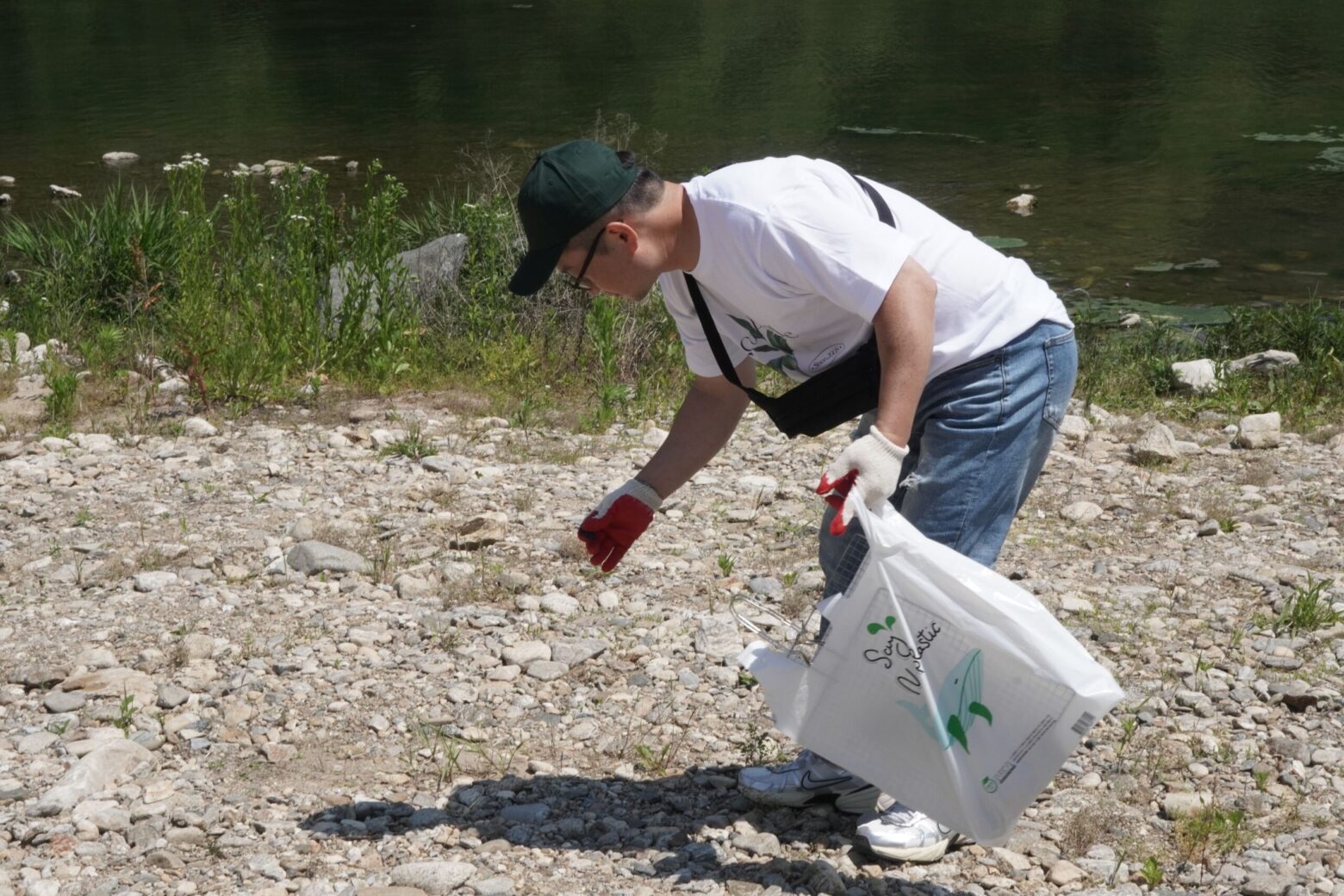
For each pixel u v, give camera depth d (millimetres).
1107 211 24531
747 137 31828
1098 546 8594
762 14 55688
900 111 35188
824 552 5281
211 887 4902
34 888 4844
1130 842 5297
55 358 12742
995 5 56688
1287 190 25906
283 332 12578
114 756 5715
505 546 8391
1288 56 42781
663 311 13781
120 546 8281
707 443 5617
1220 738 6086
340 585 7715
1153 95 36969
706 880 4992
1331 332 15047
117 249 15570
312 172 15250
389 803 5504
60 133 33062
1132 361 14633
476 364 13320
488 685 6535
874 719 4875
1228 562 8266
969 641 4664
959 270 4902
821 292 4648
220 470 9852
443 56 45375
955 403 4961
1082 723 4535
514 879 4988
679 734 6160
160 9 59625
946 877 5078
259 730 6098
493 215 15641
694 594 7719
